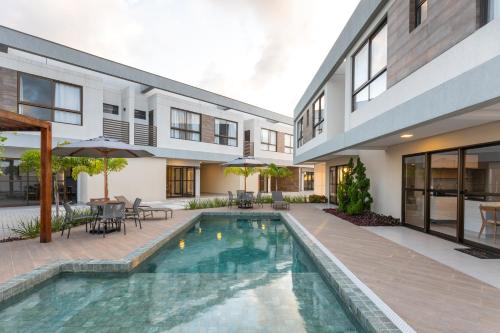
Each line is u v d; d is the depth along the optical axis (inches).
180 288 181.6
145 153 343.6
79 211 409.4
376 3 282.4
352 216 408.8
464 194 255.1
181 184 820.0
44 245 247.1
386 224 349.1
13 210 492.4
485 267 192.9
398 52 254.8
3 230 317.7
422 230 310.5
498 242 223.9
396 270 186.4
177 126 767.1
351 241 267.1
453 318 125.2
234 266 229.1
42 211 255.6
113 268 200.4
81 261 201.9
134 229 325.4
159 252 265.6
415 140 319.3
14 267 188.2
